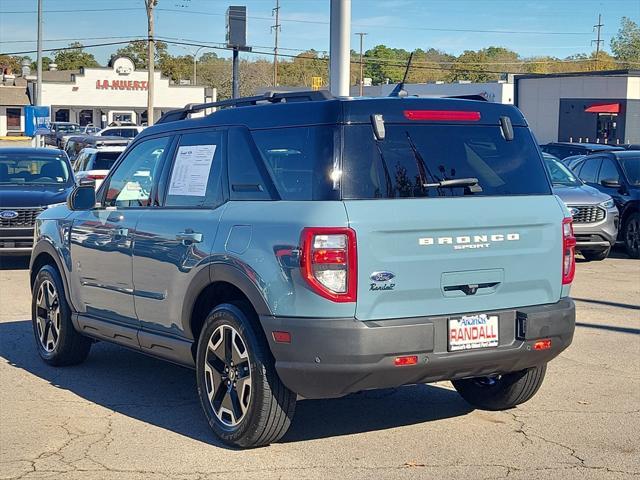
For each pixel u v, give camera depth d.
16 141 70.12
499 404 6.66
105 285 7.16
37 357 8.48
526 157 6.00
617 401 6.98
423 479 5.30
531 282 5.79
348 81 10.80
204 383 6.00
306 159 5.48
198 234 6.02
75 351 7.96
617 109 46.12
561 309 5.84
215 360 5.93
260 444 5.77
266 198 5.66
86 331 7.57
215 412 5.93
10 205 13.72
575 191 15.23
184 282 6.14
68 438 6.08
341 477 5.32
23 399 7.05
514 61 121.44
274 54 68.62
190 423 6.42
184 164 6.54
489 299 5.61
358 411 6.75
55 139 45.28
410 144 5.58
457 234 5.47
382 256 5.24
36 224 8.35
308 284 5.18
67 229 7.71
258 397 5.53
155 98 72.94
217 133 6.26
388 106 5.58
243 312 5.66
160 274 6.43
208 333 5.92
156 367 8.13
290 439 6.05
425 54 109.44
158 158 6.86
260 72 100.25
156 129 6.99
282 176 5.61
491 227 5.61
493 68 110.12
